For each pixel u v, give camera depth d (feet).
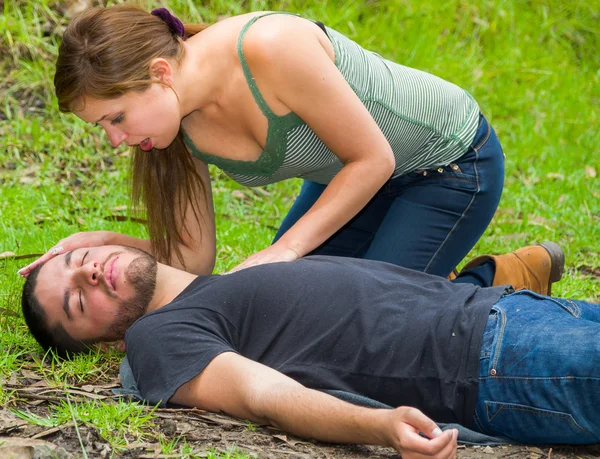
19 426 11.96
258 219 26.84
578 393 11.76
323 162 15.25
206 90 14.12
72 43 13.09
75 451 11.36
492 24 39.93
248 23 13.97
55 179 27.89
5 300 17.48
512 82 37.96
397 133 15.72
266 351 13.25
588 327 12.03
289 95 13.84
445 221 16.72
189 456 11.23
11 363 14.46
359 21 38.47
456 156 16.52
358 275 13.55
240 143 14.99
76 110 13.56
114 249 15.20
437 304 13.08
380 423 10.93
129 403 12.54
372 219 17.97
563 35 42.04
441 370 12.48
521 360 12.07
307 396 11.64
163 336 12.91
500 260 17.67
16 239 20.70
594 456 12.61
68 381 14.44
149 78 13.33
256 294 13.44
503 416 12.28
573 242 25.59
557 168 31.94
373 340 12.82
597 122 36.14
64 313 14.93
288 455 11.55
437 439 10.48
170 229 16.43
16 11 32.12
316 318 13.16
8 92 30.60
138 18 13.46
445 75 36.65
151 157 15.88
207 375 12.44
